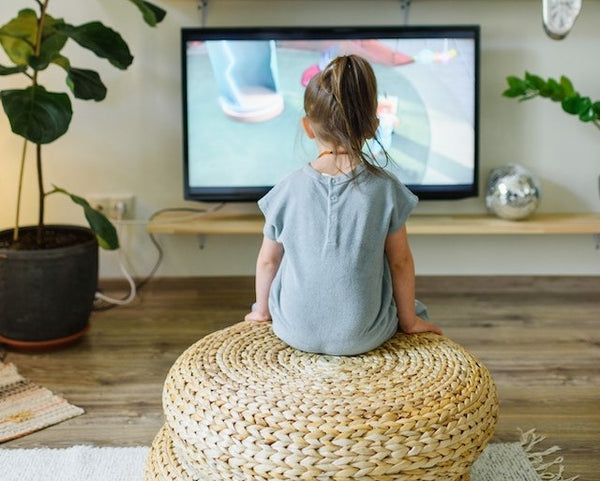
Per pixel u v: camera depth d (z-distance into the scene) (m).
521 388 2.16
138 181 2.94
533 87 2.68
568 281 3.05
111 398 2.10
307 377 1.41
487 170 2.96
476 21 2.85
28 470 1.72
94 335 2.56
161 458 1.46
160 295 2.98
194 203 2.96
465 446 1.31
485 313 2.78
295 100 2.77
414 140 2.80
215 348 1.54
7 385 2.16
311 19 2.85
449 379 1.40
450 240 3.01
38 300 2.31
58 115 2.19
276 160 2.80
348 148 1.50
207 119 2.78
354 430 1.25
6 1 2.75
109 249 2.48
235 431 1.27
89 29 2.35
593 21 2.85
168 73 2.85
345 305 1.49
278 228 1.56
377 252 1.52
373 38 2.73
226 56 2.73
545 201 2.99
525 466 1.75
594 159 2.95
